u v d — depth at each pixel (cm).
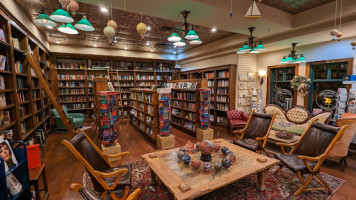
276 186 254
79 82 737
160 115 407
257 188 246
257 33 429
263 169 222
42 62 507
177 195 167
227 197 230
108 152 345
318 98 501
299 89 473
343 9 310
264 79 614
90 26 247
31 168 212
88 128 634
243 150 278
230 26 377
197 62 808
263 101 622
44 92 522
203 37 577
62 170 313
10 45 279
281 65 561
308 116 447
